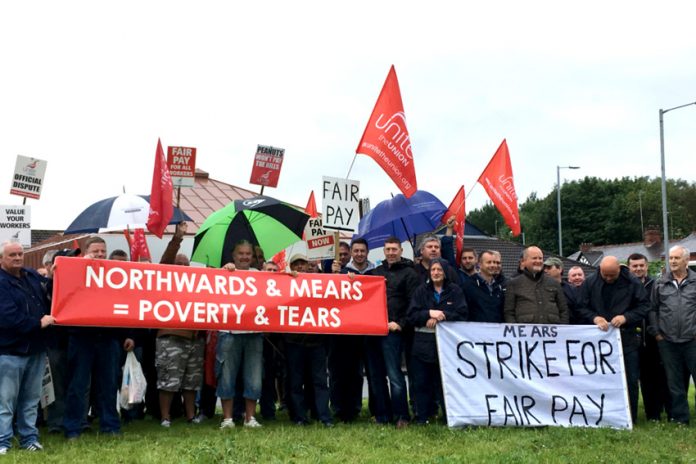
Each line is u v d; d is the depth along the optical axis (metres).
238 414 9.59
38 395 7.61
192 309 8.38
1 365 7.18
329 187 10.14
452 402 8.66
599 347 9.20
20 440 7.49
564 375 9.03
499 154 11.59
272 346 9.75
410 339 9.59
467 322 8.91
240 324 8.54
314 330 8.80
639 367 10.02
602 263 9.37
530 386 8.91
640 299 9.34
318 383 9.15
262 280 8.76
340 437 8.00
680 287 9.24
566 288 10.17
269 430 8.45
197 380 9.12
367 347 9.27
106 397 8.25
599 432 8.33
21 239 10.52
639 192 86.62
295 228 10.70
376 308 9.03
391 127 10.26
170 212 9.03
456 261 10.52
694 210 98.19
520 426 8.76
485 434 8.18
